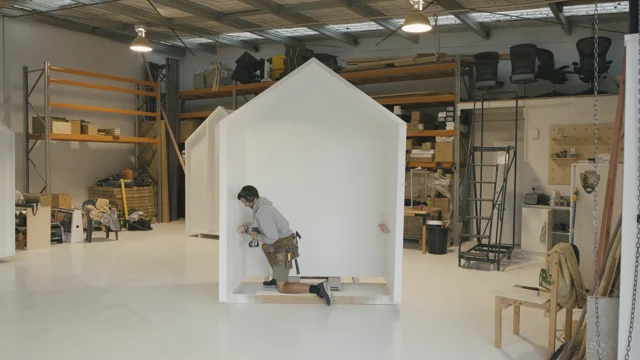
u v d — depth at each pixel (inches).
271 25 399.5
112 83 460.8
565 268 152.8
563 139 341.4
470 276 270.4
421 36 412.8
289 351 160.7
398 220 206.2
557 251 153.9
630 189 122.9
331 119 228.7
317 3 329.7
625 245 123.9
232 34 440.5
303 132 230.7
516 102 331.6
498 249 288.2
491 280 261.4
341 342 169.0
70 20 410.6
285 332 177.9
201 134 379.9
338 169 230.4
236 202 219.9
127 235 390.3
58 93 417.7
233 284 218.8
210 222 378.0
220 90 454.3
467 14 344.2
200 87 480.7
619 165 207.2
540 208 323.9
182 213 499.2
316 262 232.7
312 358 155.3
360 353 159.8
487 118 382.9
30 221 325.4
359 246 230.7
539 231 323.3
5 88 381.7
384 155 225.6
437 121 410.0
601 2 310.8
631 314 123.3
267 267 235.5
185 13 365.4
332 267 232.4
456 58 355.9
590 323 133.8
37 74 401.4
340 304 211.0
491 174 380.5
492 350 163.6
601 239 149.4
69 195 377.7
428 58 367.9
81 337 170.9
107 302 212.1
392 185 213.5
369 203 228.7
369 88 433.7
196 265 285.1
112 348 161.3
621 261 124.5
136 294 224.7
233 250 218.1
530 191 358.0
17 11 373.4
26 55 394.0
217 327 182.1
